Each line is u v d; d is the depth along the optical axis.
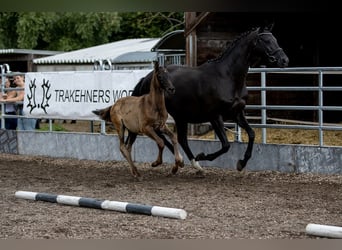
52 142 17.52
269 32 12.64
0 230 8.69
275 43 12.48
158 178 13.39
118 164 15.70
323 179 12.59
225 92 12.65
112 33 48.81
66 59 33.12
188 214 9.58
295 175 13.13
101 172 14.59
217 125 12.91
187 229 8.56
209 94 12.66
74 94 16.61
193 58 20.17
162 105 12.41
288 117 21.59
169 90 12.02
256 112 21.03
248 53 12.69
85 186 12.66
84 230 8.62
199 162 14.70
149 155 15.52
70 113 16.75
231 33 20.95
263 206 10.14
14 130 18.52
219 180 12.91
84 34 44.53
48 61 34.12
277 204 10.28
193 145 14.75
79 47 45.38
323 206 10.09
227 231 8.41
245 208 9.98
